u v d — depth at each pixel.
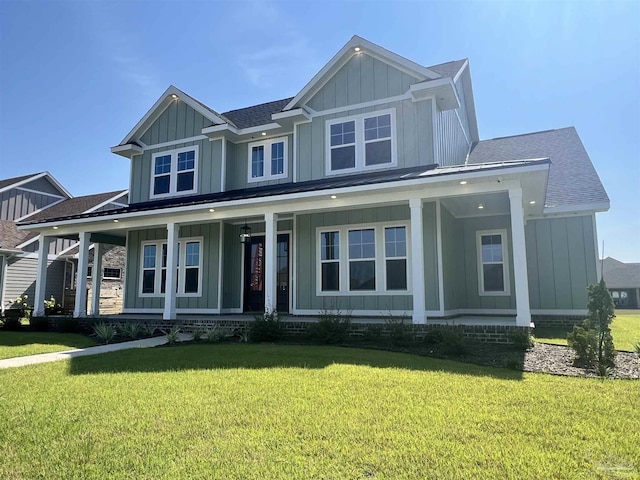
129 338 10.63
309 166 12.32
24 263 19.83
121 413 4.16
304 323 9.48
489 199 10.45
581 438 3.38
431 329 8.23
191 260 14.03
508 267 12.57
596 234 12.32
